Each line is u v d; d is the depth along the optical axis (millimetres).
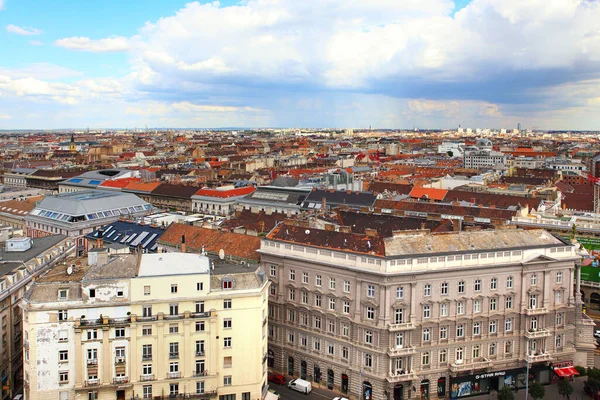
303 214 197125
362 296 125188
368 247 126938
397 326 122000
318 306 134375
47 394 109250
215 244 161500
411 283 122688
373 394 124562
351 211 181000
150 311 113125
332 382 133500
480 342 130625
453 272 126125
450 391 128250
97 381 110875
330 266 129750
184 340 114312
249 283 119062
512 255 131500
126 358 112062
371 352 123875
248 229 179875
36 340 108438
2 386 131125
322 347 134125
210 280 117312
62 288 110688
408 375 123312
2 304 130750
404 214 190875
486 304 130125
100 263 117000
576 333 139125
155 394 113562
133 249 178000
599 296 187000
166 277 113688
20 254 159375
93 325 109688
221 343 117188
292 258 137000
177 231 176375
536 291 133250
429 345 126250
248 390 119062
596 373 128500
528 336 131875
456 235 133125
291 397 129250
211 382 116188
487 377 130375
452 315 127500
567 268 136000
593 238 193250
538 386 125688
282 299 140500
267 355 135750
